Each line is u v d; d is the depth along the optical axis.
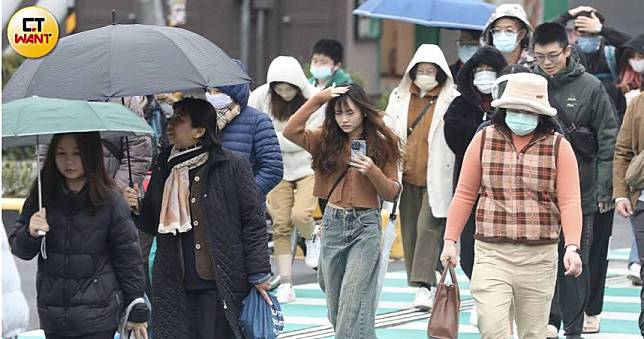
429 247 32.19
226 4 60.31
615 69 36.19
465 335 29.78
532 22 53.91
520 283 21.80
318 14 61.84
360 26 63.34
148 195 21.41
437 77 31.92
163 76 19.75
